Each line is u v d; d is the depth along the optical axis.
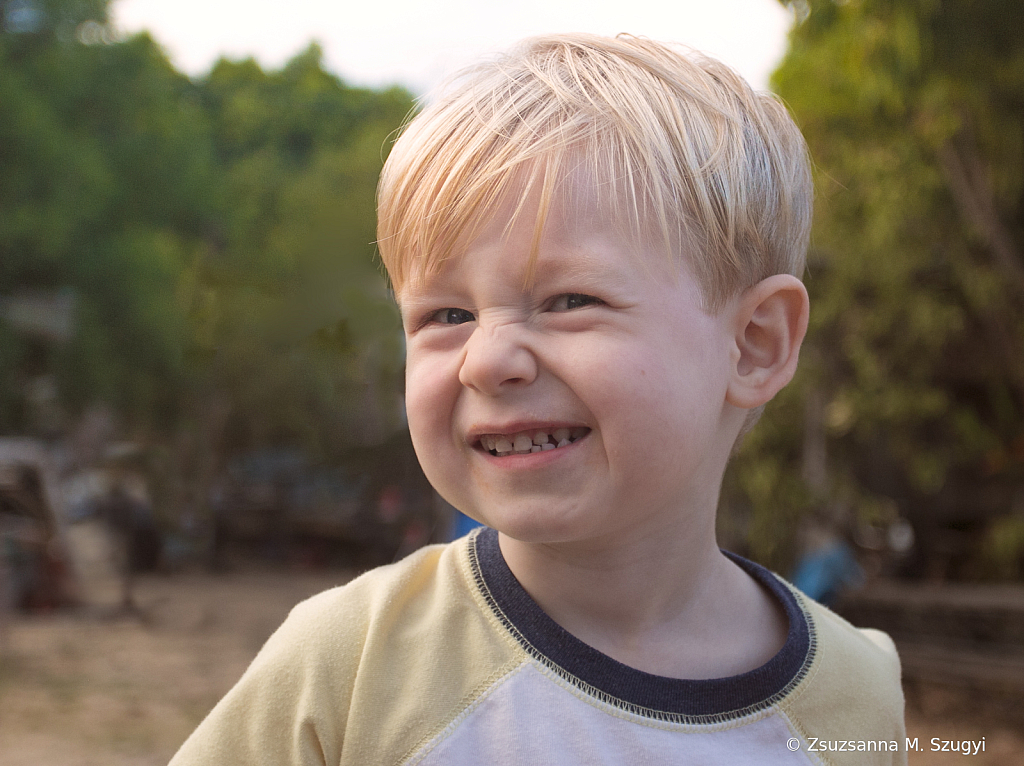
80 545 10.12
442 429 0.72
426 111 0.80
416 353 0.74
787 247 0.84
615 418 0.67
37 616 8.27
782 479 5.70
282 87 18.83
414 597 0.83
